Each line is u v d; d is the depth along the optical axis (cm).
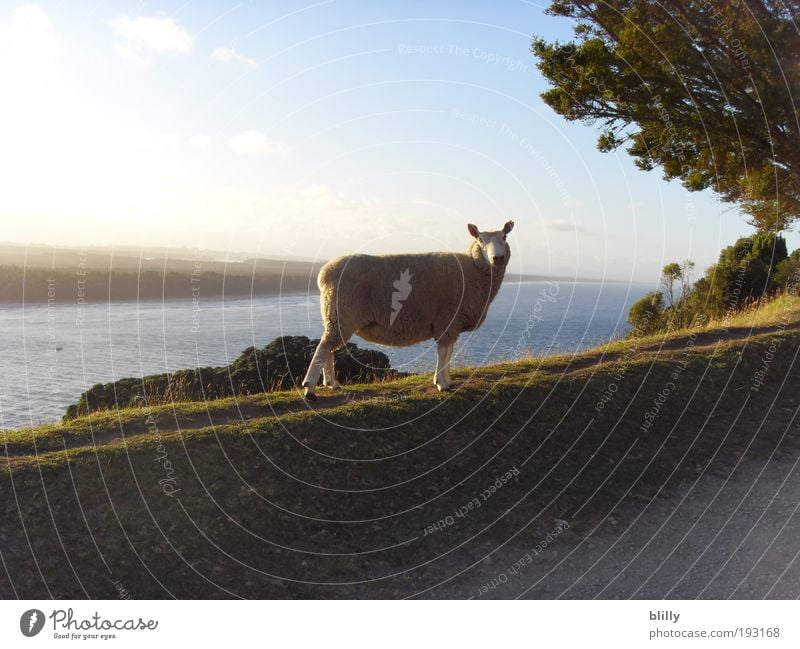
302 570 629
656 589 629
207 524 652
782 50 1343
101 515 628
